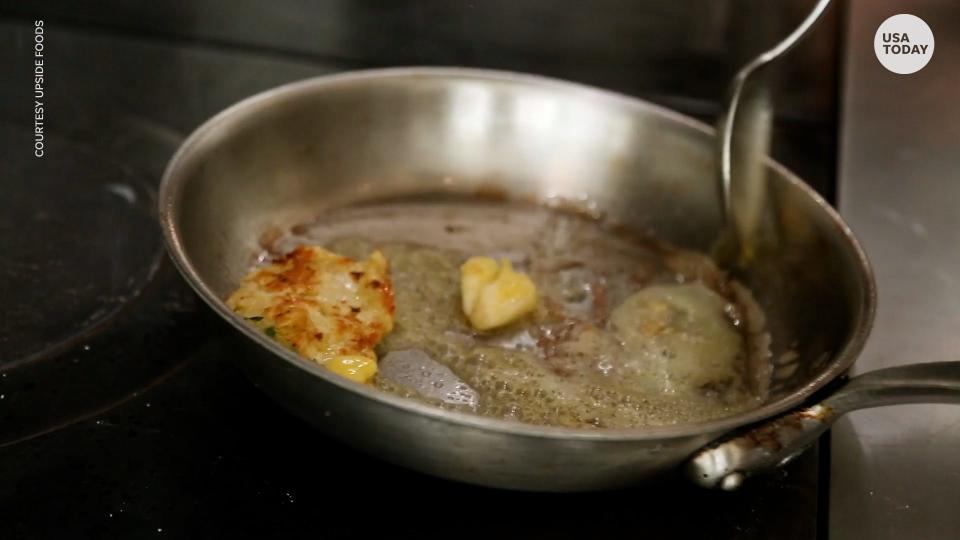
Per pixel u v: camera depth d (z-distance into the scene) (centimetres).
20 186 84
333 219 84
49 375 73
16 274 78
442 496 70
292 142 83
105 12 99
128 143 89
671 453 67
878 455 72
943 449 72
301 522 68
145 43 98
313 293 76
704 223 84
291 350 69
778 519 70
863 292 73
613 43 97
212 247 78
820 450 72
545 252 84
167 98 93
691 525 69
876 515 69
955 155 91
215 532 67
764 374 77
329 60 98
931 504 70
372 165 86
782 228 80
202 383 73
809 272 78
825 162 91
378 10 97
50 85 93
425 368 75
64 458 70
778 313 79
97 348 75
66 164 87
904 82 97
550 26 96
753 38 95
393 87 85
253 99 81
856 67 98
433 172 87
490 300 77
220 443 71
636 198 86
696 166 84
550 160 87
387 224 84
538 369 76
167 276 79
